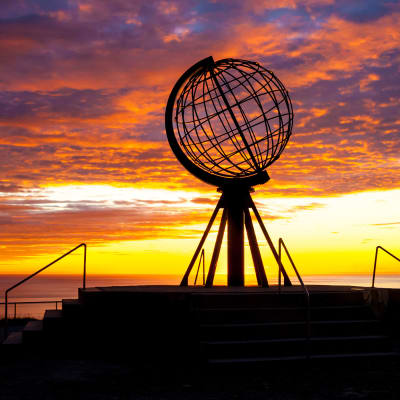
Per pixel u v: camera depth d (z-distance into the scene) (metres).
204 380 6.70
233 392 6.05
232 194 10.99
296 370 7.29
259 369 7.22
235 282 10.84
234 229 10.95
